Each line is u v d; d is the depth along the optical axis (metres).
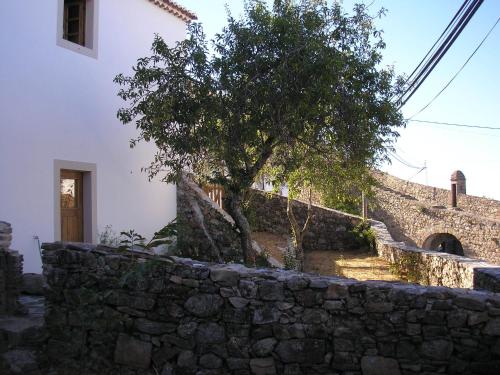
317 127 8.25
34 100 8.24
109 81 9.95
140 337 4.41
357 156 8.70
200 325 4.25
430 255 10.94
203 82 7.76
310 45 7.59
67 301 4.71
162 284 4.38
